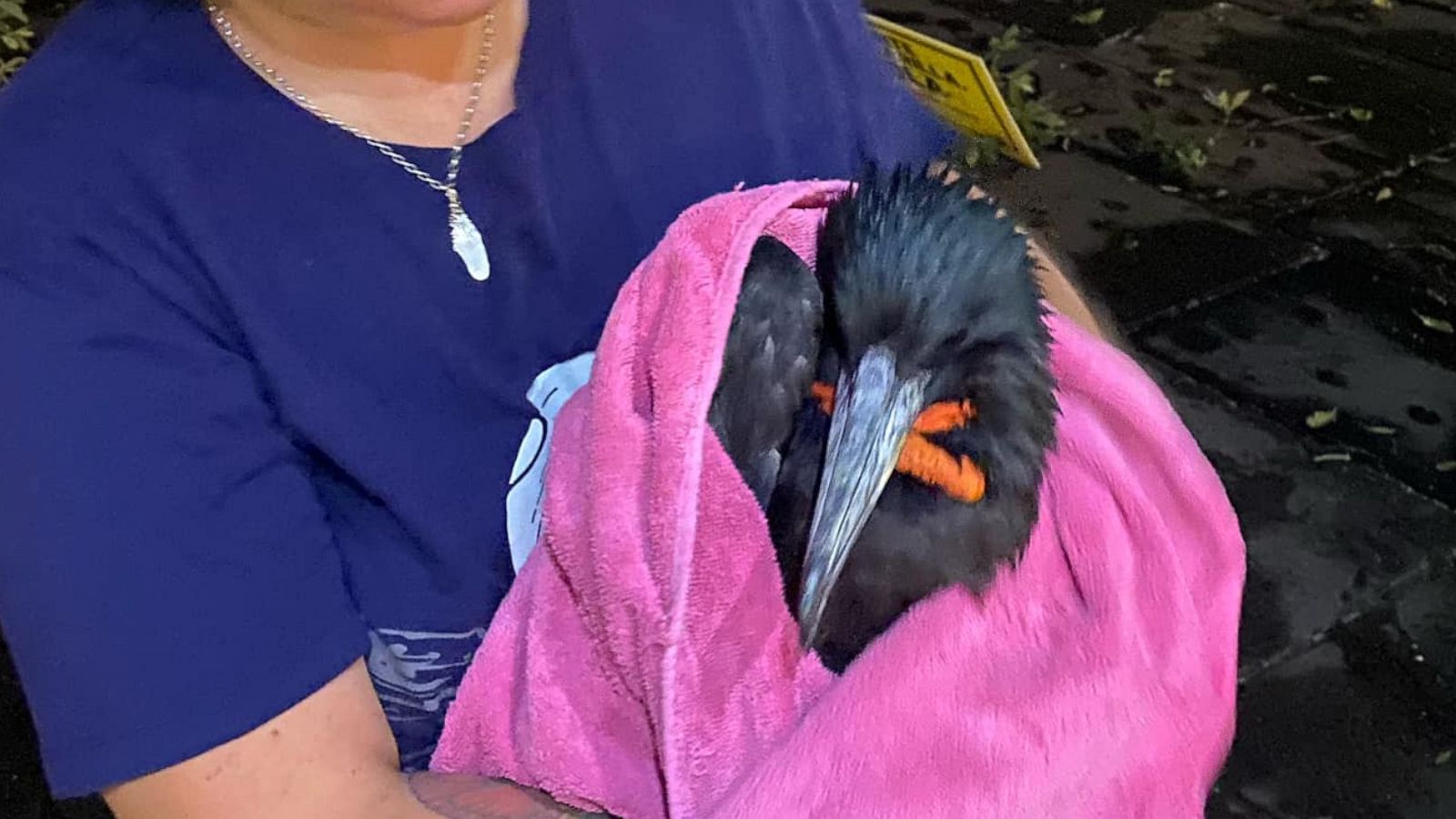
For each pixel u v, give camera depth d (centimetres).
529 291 85
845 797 70
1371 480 198
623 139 89
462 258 83
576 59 88
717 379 70
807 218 84
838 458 78
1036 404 80
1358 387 213
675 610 68
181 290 75
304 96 79
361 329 80
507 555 85
